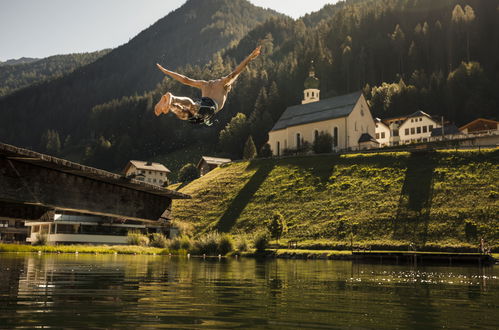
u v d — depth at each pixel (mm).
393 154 85375
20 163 9297
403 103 169625
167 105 5316
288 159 99125
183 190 101062
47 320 6973
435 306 10008
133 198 12109
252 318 7648
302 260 47500
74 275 16625
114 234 73750
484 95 161500
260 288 13414
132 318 7348
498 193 65312
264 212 79250
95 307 8484
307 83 135875
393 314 8555
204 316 7742
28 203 9523
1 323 6656
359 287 14711
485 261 41312
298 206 78250
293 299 10672
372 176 80750
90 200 10812
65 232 70938
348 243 62188
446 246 56188
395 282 17594
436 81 171750
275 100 189750
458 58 197625
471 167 74188
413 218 64875
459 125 158000
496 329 7141
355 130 112375
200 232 78125
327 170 88000
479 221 60188
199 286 13562
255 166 101875
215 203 89000
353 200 74625
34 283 13078
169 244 61625
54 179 9992
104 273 18172
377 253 47000
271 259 49406
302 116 124250
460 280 19703
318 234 66938
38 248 50594
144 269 22188
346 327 7008
